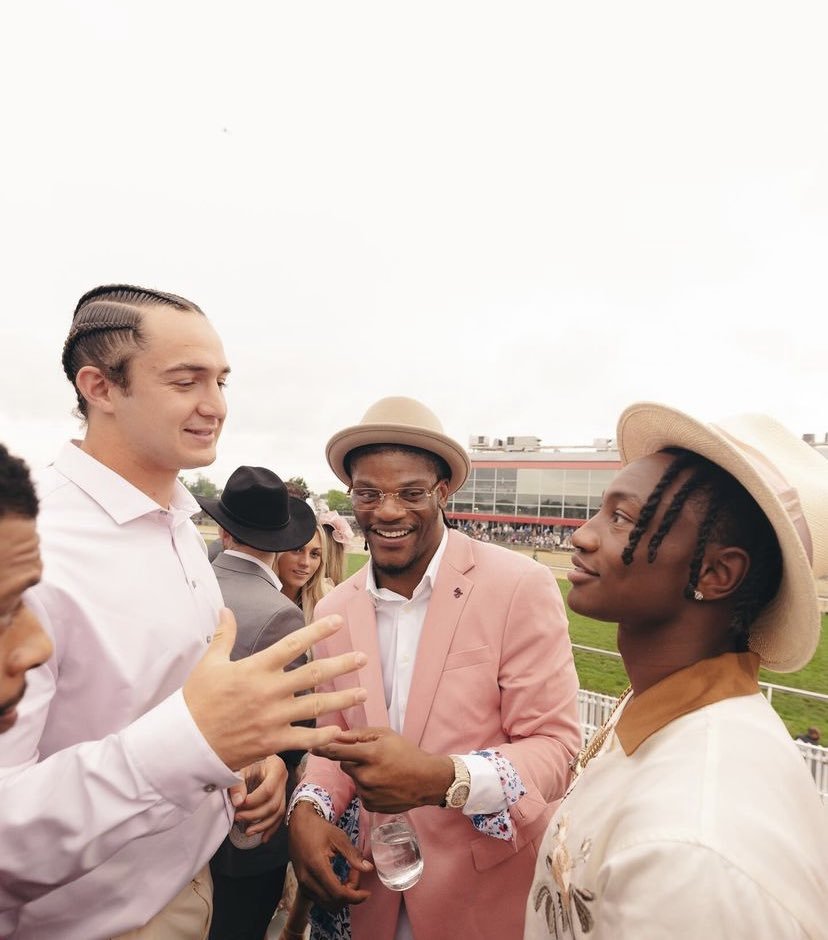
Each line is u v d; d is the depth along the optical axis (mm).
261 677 1009
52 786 1035
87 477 1456
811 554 1011
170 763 1001
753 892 681
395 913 1865
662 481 1022
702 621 1027
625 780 974
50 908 1359
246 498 2914
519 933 1802
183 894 1605
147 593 1456
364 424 1962
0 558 732
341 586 2334
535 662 1909
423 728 1917
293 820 1906
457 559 2072
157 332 1378
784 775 824
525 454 62812
